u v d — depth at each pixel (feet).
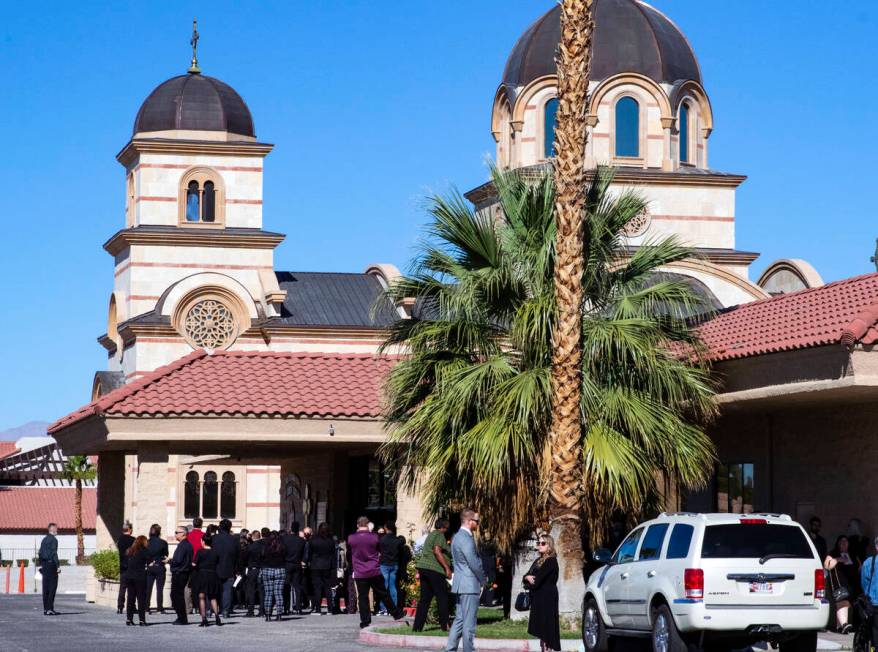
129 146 200.44
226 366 107.24
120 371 195.00
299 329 190.80
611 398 78.84
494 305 82.53
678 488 84.28
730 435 101.40
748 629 60.54
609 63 166.61
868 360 76.02
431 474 80.23
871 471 85.20
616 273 84.12
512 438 76.69
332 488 130.31
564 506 76.02
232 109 204.74
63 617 101.71
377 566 85.35
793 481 93.61
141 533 103.96
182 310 188.75
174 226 198.90
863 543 82.79
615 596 68.03
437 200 81.61
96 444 108.88
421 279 83.10
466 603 65.77
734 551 61.05
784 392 82.07
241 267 198.70
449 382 79.66
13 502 282.77
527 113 165.89
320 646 74.43
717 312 100.22
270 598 93.91
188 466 191.83
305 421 103.30
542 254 79.82
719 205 167.22
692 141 170.50
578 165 76.38
